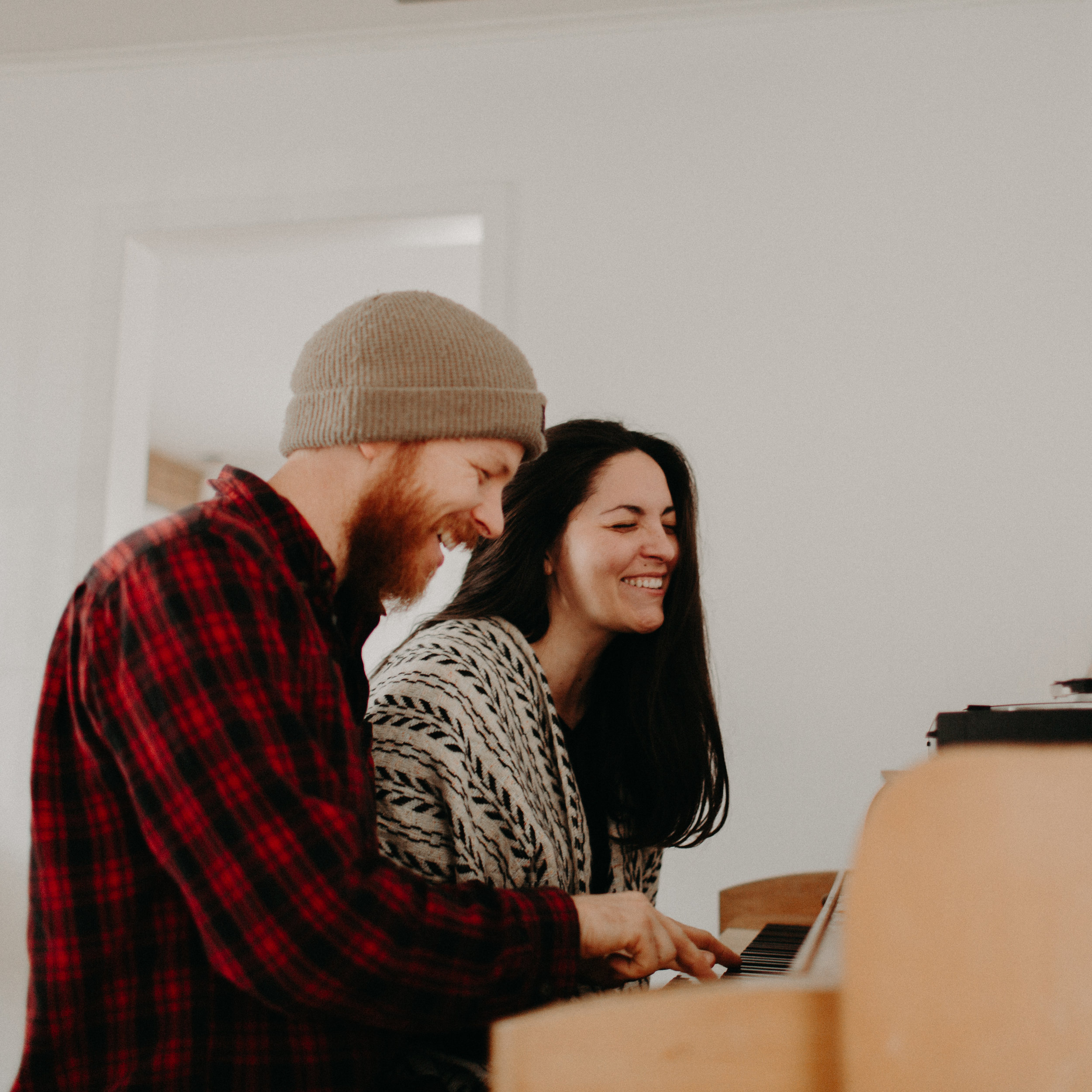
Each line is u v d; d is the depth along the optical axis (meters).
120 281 3.14
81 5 3.01
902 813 0.42
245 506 0.80
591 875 1.14
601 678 1.30
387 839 0.92
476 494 0.86
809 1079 0.43
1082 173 2.72
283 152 3.11
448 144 3.02
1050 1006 0.40
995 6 2.81
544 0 2.93
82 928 0.71
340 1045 0.75
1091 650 2.53
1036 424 2.64
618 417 2.82
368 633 0.91
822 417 2.74
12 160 3.25
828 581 2.67
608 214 2.91
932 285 2.74
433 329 0.83
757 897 1.88
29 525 3.05
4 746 2.93
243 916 0.64
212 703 0.67
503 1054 0.46
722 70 2.92
